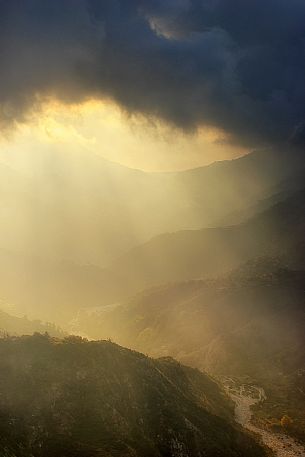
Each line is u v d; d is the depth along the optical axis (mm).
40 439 104562
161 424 123625
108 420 114312
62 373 123188
